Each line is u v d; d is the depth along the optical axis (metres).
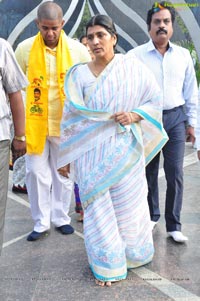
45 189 3.92
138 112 3.22
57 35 3.67
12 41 6.86
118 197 3.25
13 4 6.79
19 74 2.93
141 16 7.14
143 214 3.34
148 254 3.42
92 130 3.19
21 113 3.02
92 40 3.10
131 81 3.17
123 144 3.20
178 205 3.87
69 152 3.28
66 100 3.25
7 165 2.90
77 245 3.84
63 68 3.73
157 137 3.42
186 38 6.87
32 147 3.79
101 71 3.18
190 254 3.65
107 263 3.16
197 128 3.44
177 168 3.82
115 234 3.19
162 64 3.80
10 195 5.23
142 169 3.30
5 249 3.77
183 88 3.95
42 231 3.98
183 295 3.04
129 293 3.08
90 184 3.19
